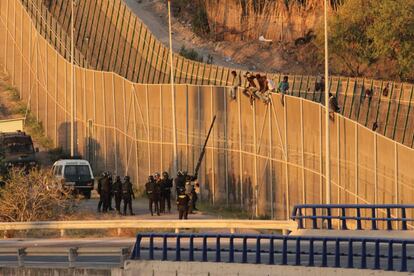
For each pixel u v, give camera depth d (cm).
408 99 17212
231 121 17125
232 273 9794
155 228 14038
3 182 17725
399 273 9044
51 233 14575
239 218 16125
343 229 12081
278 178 16050
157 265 10131
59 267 10575
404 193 13688
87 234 14350
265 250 10656
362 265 9262
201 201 17800
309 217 12244
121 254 10294
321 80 18362
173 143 17888
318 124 15088
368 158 14288
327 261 10231
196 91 17912
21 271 10788
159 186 15525
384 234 11794
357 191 14462
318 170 15125
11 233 14600
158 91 18962
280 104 15938
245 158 16812
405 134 17150
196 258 10494
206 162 17725
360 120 17825
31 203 15275
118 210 15712
